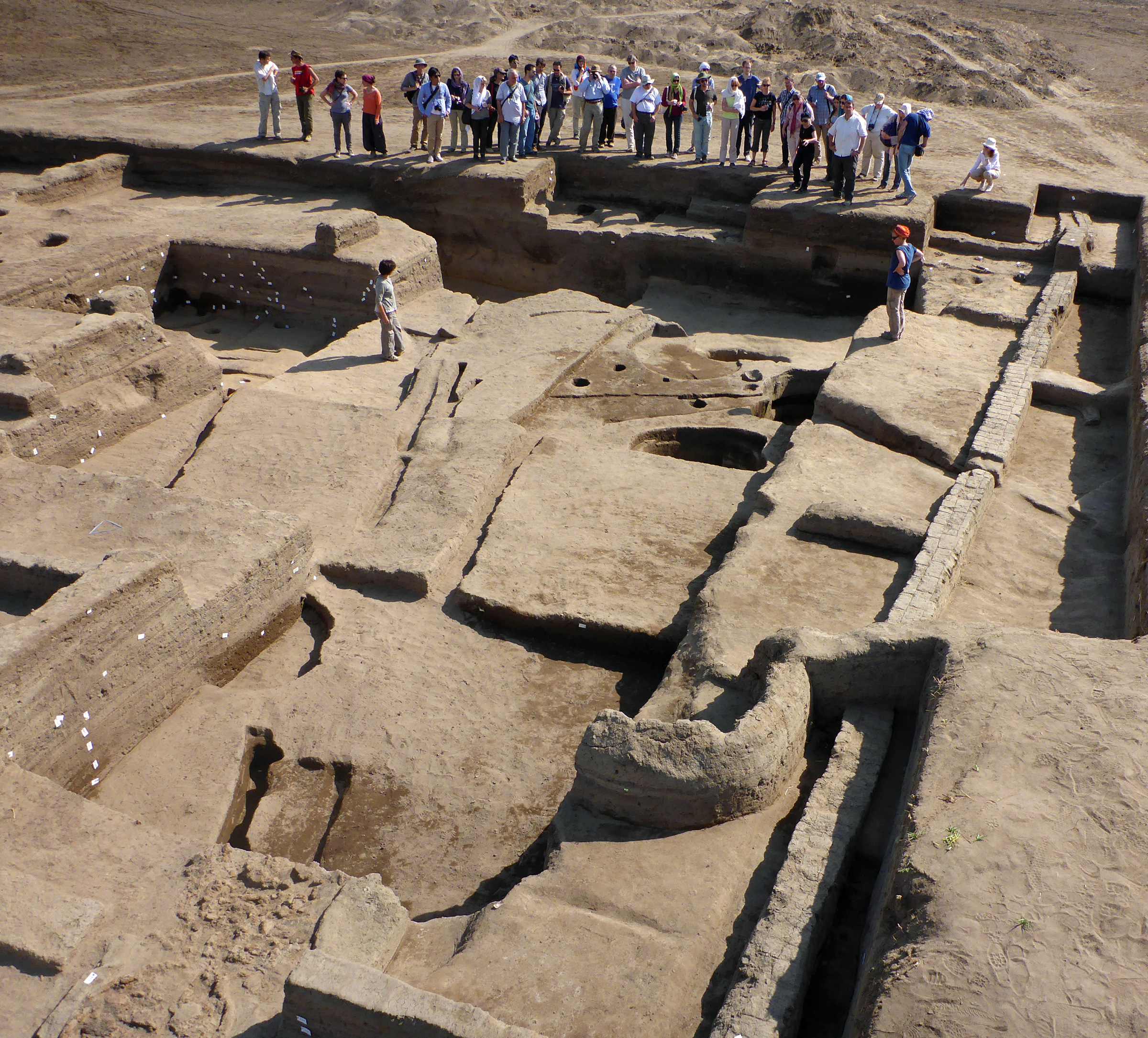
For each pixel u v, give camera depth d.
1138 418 10.20
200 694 8.14
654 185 18.78
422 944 5.55
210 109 23.78
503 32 34.19
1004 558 8.82
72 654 6.82
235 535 8.80
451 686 8.28
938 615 7.70
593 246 17.80
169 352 12.16
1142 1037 3.96
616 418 12.38
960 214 16.94
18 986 5.04
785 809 6.14
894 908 4.79
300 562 9.13
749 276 17.05
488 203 18.06
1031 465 10.41
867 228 15.91
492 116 18.70
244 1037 4.91
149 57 29.86
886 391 11.40
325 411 11.76
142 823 6.09
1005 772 5.28
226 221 17.09
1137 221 16.86
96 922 5.33
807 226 16.23
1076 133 23.64
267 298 16.16
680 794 5.86
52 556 7.70
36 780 6.23
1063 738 5.45
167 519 8.95
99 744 7.20
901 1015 4.19
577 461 11.08
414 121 19.44
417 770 7.49
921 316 13.68
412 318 14.99
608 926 5.39
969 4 38.50
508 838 6.97
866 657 6.50
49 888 5.40
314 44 32.50
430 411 12.05
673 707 7.09
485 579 9.11
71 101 24.25
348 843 6.99
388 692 8.16
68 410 10.67
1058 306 13.67
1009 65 28.92
